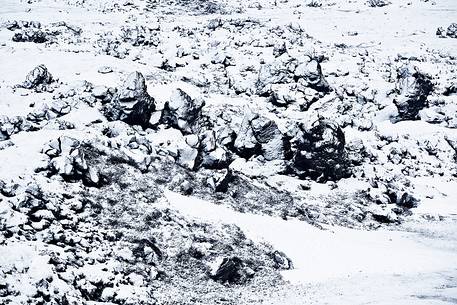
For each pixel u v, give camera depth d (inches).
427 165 2007.9
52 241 957.2
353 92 2440.9
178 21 3454.7
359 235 1418.6
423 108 2380.7
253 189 1520.7
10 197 1045.8
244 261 1133.1
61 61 2295.8
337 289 1041.5
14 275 803.4
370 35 3479.3
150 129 1707.7
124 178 1301.7
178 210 1261.1
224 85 2393.0
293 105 2199.8
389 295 996.6
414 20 3814.0
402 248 1326.3
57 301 783.7
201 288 1007.0
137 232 1119.0
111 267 962.1
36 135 1387.8
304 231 1349.7
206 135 1596.9
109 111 1683.1
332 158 1733.5
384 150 2043.6
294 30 3356.3
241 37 3068.4
